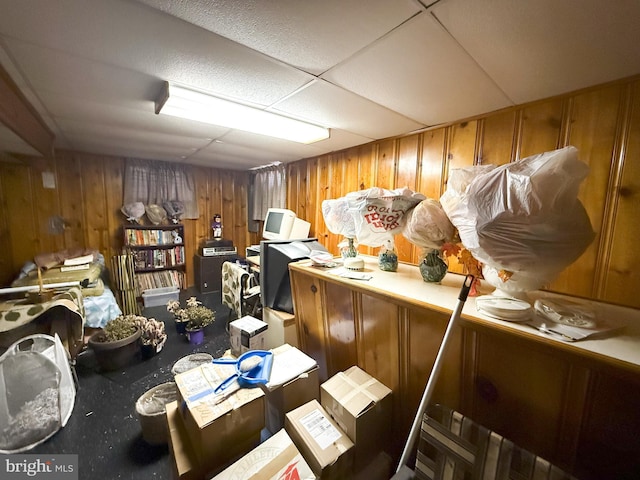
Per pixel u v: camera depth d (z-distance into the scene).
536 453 0.92
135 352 2.26
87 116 1.91
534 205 0.79
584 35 0.89
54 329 2.00
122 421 1.67
